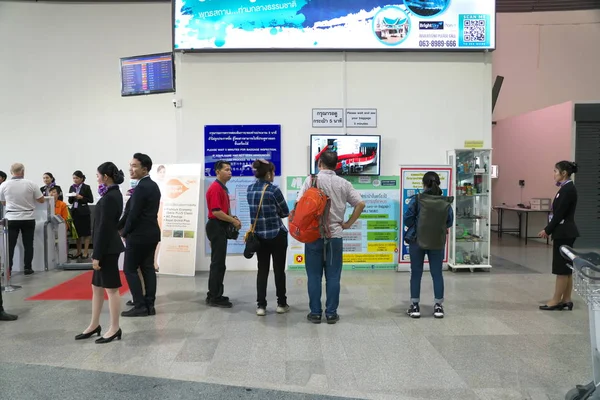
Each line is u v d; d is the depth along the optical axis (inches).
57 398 101.8
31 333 147.6
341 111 248.1
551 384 109.0
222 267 179.6
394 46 243.8
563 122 352.5
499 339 140.9
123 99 380.5
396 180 248.2
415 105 249.9
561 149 354.9
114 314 139.4
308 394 103.8
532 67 423.8
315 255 156.4
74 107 377.7
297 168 248.7
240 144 246.8
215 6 241.3
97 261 134.9
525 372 116.0
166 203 244.8
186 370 117.3
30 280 234.4
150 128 382.3
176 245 241.4
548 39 420.5
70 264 268.5
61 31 373.1
